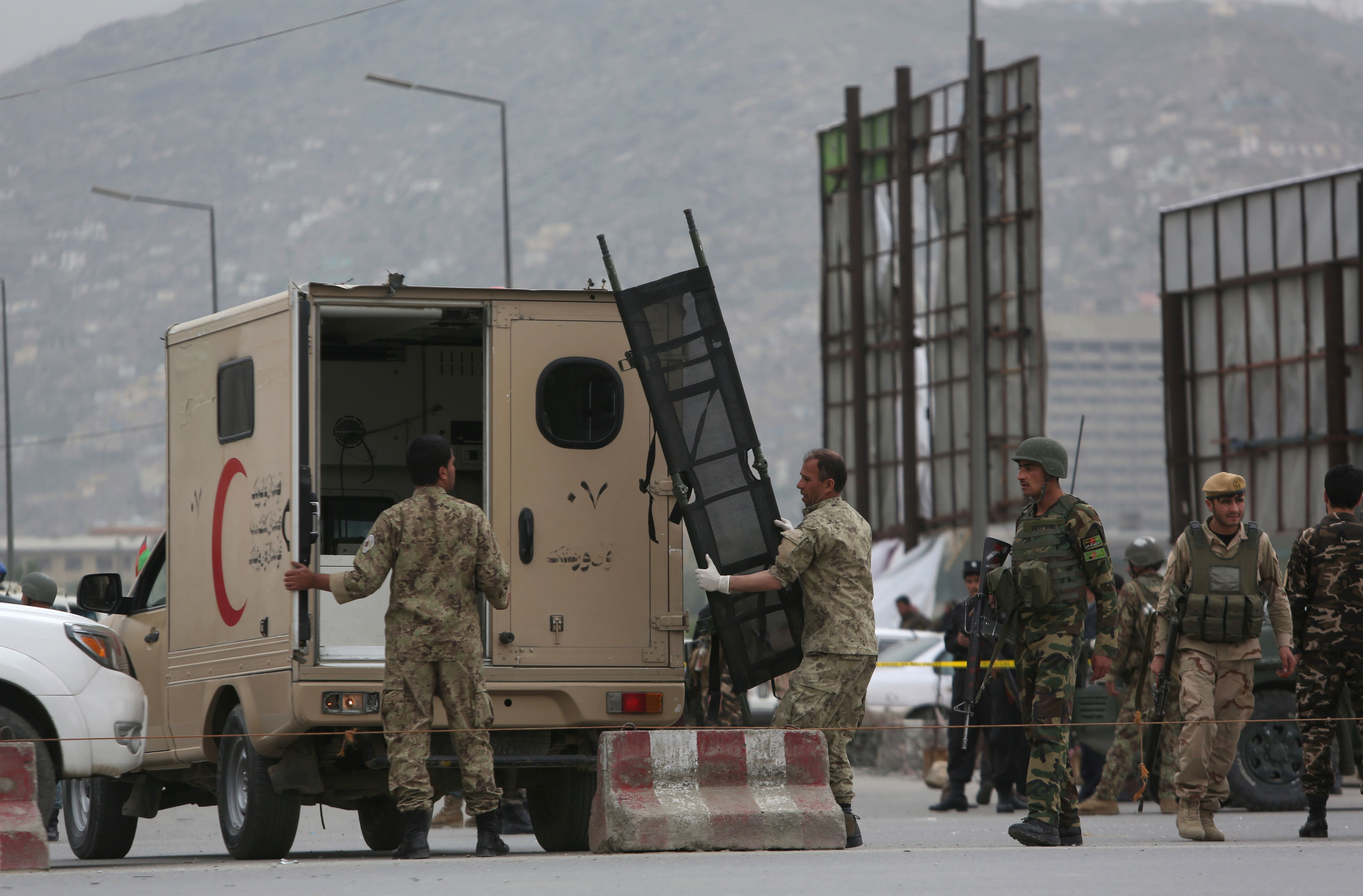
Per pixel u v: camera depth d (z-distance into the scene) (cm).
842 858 3145
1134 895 2492
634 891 2566
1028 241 12431
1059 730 3494
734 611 3650
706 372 3662
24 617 3766
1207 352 11450
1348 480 3912
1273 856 3167
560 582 3769
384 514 3400
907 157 13300
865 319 13650
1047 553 3522
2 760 3306
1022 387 12469
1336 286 10662
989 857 3145
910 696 8894
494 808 3419
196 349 4147
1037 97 12425
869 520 13625
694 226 3681
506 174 12962
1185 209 11581
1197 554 3838
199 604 4088
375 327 4375
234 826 3853
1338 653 3878
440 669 3397
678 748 3378
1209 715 3819
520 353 3797
